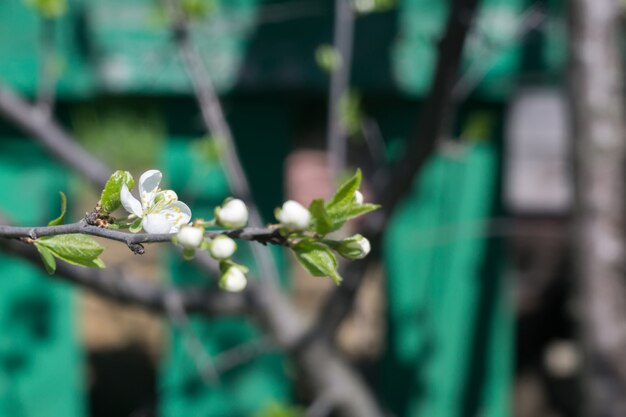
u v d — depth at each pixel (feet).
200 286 11.02
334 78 9.36
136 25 10.73
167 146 11.03
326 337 9.62
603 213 8.19
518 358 16.40
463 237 11.54
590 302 8.27
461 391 11.85
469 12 7.41
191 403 11.55
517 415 14.78
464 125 11.28
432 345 11.75
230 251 3.81
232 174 8.61
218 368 10.88
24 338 11.39
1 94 8.71
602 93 8.09
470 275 11.62
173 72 10.77
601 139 8.13
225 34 10.80
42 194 11.15
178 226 4.21
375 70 10.98
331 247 4.04
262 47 10.87
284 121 11.24
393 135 11.36
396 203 8.65
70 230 4.06
